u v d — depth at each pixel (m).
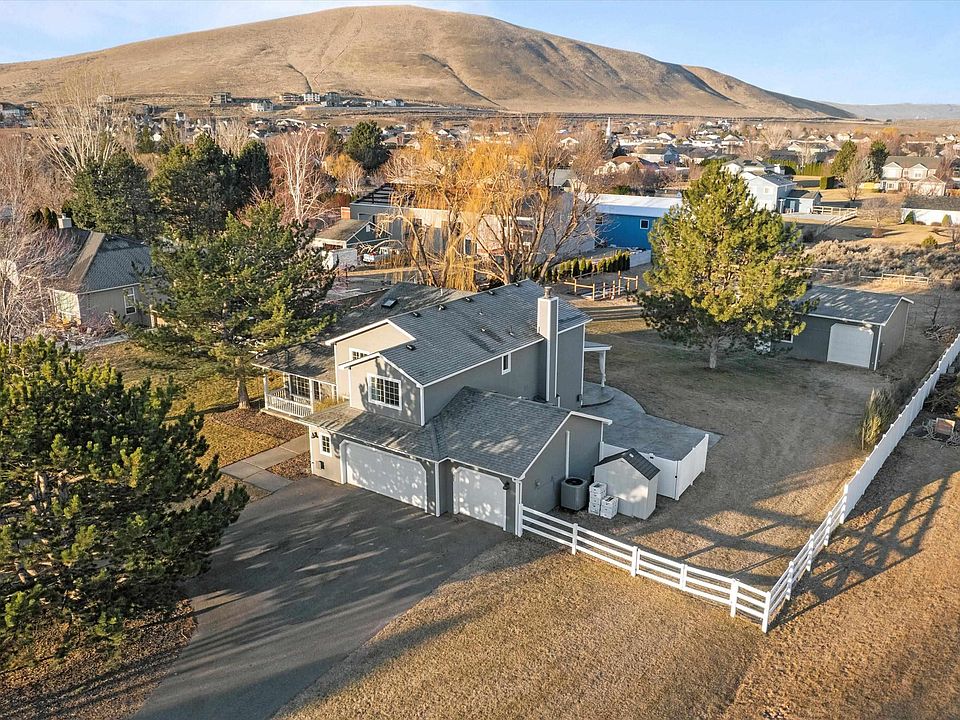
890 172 124.00
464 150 50.53
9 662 16.80
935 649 17.14
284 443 29.62
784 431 30.02
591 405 32.59
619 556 20.33
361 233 69.12
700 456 26.11
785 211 93.88
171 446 17.61
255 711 15.41
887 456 27.48
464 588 19.64
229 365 29.70
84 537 14.81
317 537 22.44
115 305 46.91
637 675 16.33
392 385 25.02
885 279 57.69
